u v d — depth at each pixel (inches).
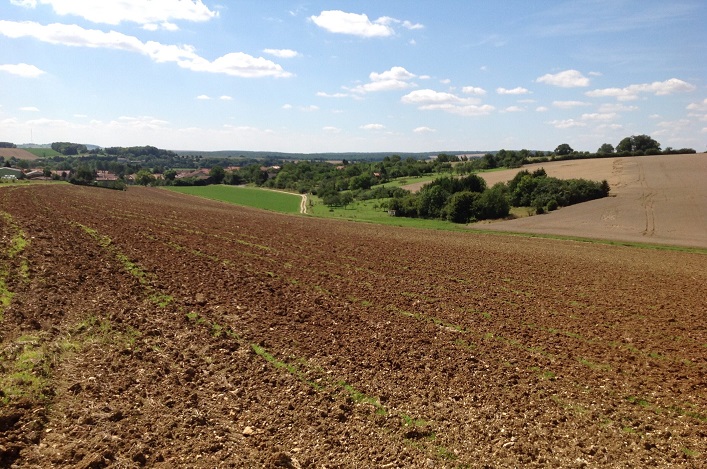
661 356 721.6
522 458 443.5
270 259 1267.2
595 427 507.5
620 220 2620.6
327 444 453.4
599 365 679.1
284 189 5856.3
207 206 3083.2
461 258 1478.8
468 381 605.6
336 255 1405.0
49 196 2126.0
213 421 475.8
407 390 573.0
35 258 920.9
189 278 980.6
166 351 629.6
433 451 450.9
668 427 514.6
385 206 3572.8
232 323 754.8
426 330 786.2
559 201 3117.6
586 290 1117.7
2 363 505.0
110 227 1445.6
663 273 1380.4
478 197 2945.4
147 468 389.1
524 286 1133.7
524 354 705.6
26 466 364.2
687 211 2721.5
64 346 581.0
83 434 416.5
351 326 782.5
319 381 582.6
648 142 6190.9
